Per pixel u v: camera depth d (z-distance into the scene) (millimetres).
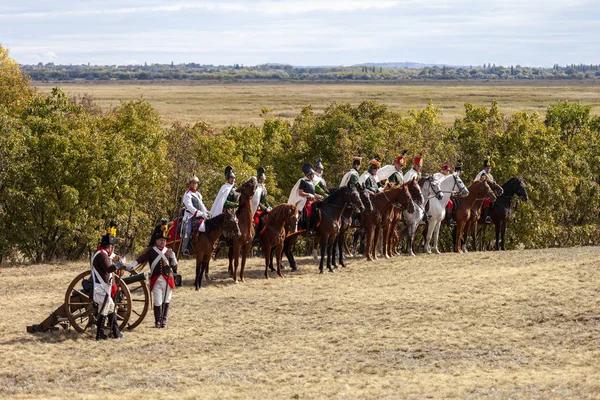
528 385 11867
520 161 36344
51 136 29391
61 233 30250
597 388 11281
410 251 26422
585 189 39312
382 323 16609
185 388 12680
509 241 37000
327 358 14320
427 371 13297
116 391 12539
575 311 16328
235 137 40875
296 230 23547
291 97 190375
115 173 30281
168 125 84938
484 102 156875
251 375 13352
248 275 23172
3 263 29344
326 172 37219
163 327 16766
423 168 35781
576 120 47625
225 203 20562
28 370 13664
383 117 40500
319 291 20156
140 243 31797
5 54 50906
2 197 29469
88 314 15969
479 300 17938
